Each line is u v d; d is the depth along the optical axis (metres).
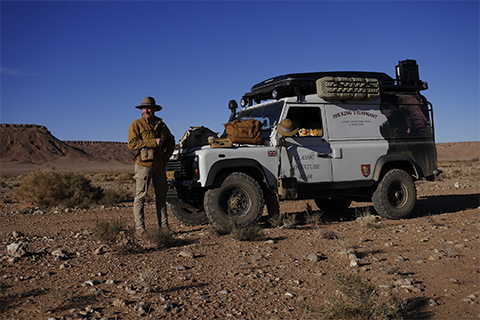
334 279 4.04
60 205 14.57
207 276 4.24
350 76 8.25
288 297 3.54
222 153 6.81
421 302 3.36
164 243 5.91
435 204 10.78
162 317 3.12
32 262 5.14
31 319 3.13
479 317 3.03
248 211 6.89
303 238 6.18
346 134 7.99
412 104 8.88
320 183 7.61
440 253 4.97
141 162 6.37
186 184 6.87
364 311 3.02
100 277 4.35
